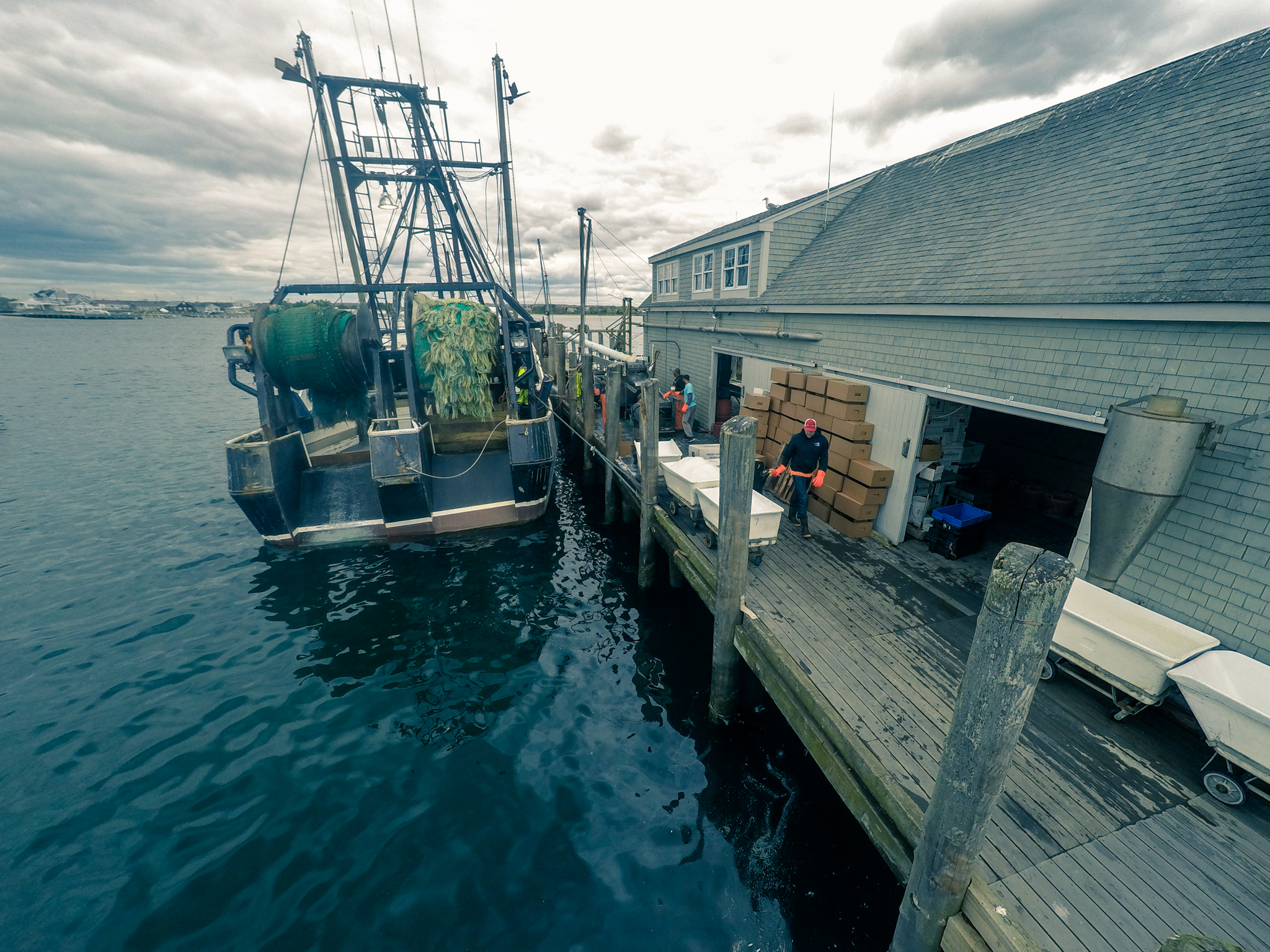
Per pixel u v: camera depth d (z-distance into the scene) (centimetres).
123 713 622
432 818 497
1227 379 415
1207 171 525
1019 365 589
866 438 802
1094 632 451
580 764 560
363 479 1079
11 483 1534
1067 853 339
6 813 496
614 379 1114
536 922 411
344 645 753
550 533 1116
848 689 485
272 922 409
